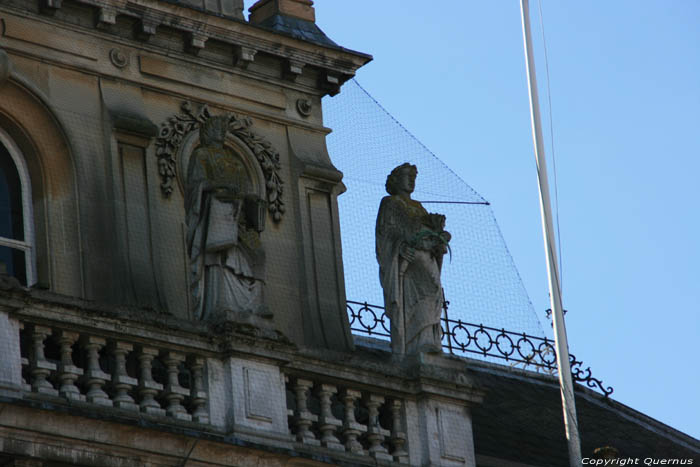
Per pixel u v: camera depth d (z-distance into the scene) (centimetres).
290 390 5441
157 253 5684
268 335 5369
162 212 5738
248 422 5281
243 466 5216
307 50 6091
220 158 5559
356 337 6456
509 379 6806
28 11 5694
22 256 5572
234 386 5288
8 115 5612
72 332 5091
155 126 5778
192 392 5256
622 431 6825
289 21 6166
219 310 5359
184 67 5919
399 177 5884
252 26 5991
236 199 5491
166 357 5228
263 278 5500
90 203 5641
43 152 5634
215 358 5300
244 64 6006
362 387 5522
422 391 5606
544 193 6369
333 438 5444
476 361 6769
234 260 5456
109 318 5134
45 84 5675
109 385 5141
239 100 5997
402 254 5753
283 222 5956
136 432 5059
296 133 6075
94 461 4991
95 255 5606
